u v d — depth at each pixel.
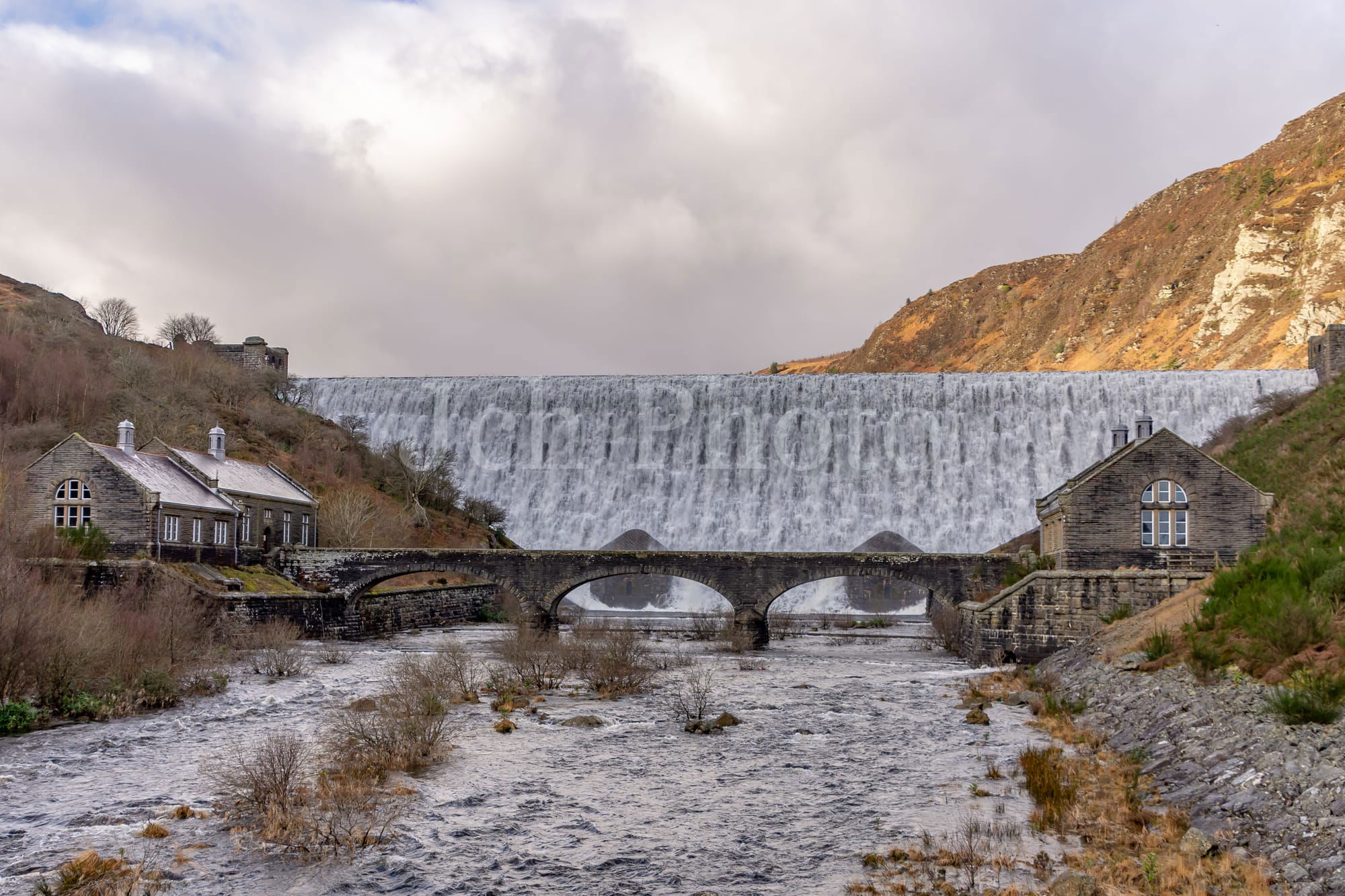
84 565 59.84
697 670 60.41
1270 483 72.56
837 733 39.59
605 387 141.38
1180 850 22.81
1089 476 64.19
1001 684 51.03
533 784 31.58
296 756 31.92
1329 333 102.75
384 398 143.25
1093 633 54.66
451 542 111.81
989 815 27.53
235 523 76.44
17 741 37.38
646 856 24.86
